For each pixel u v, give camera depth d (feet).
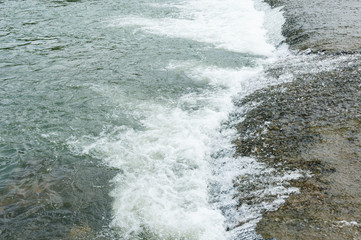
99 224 20.51
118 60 44.52
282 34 49.90
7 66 42.80
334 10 54.13
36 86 37.86
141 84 38.29
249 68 41.86
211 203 21.81
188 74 40.60
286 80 34.99
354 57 36.52
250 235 17.63
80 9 66.39
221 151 26.73
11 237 19.66
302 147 23.70
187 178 24.26
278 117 28.35
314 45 42.19
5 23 58.18
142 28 56.03
